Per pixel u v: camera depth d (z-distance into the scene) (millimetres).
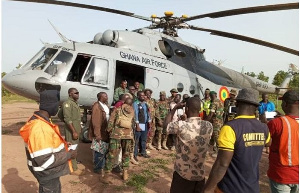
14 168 5406
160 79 8391
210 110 7191
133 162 6199
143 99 6688
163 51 8914
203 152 3000
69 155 2896
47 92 2723
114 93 7652
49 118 2754
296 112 2820
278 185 2803
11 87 6688
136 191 4566
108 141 5270
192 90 9344
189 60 9758
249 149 2260
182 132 3025
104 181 4863
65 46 7184
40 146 2492
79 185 4754
